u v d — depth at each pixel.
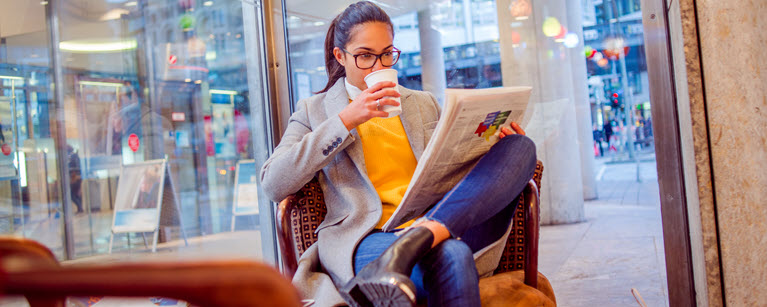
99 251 4.40
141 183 4.58
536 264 1.29
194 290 0.34
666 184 1.60
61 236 4.21
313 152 1.32
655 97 1.59
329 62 1.62
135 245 4.47
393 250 1.01
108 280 0.36
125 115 4.88
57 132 4.28
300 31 2.46
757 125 1.28
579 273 2.44
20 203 3.98
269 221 2.69
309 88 2.51
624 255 2.53
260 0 2.43
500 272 1.39
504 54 3.69
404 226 1.35
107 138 4.69
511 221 1.31
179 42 5.57
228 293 0.34
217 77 5.87
